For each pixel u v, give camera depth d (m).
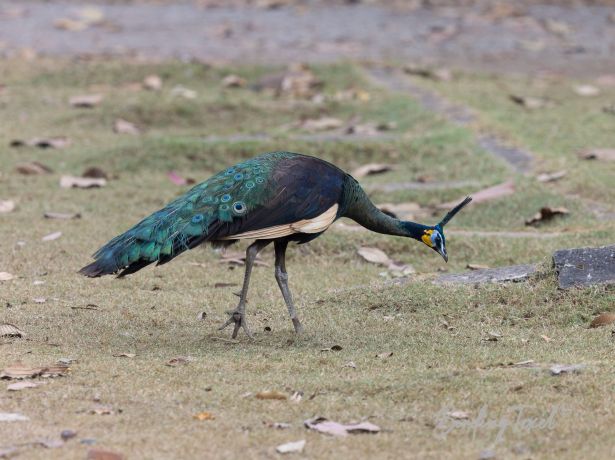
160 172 17.02
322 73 22.66
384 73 22.98
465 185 15.79
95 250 13.18
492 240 13.31
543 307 10.86
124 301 11.36
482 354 9.52
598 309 10.66
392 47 25.48
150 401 8.34
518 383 8.61
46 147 18.23
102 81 22.05
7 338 9.94
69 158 17.58
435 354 9.59
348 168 17.20
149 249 9.48
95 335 10.16
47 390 8.56
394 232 10.92
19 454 7.29
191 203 9.69
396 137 18.31
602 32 27.36
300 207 9.88
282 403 8.32
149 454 7.32
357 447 7.48
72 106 20.45
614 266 11.19
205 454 7.34
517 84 22.28
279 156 10.17
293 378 8.91
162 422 7.92
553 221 14.16
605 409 8.04
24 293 11.52
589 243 12.88
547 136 18.08
